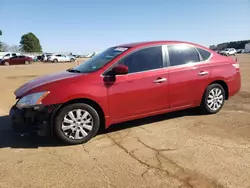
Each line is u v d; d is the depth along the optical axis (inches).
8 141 180.9
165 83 198.8
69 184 124.4
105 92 176.4
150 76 192.2
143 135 185.6
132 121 217.9
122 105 183.8
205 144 165.9
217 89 230.5
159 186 120.6
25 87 181.3
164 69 199.8
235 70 240.4
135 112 189.9
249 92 336.8
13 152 162.2
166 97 201.3
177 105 208.7
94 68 186.2
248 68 708.0
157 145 167.2
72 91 166.7
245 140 171.0
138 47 195.2
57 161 148.6
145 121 217.2
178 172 132.4
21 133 170.2
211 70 223.5
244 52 3120.1
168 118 223.5
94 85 173.6
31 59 1566.2
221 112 238.2
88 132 175.2
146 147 164.6
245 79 468.1
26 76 663.8
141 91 189.2
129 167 139.2
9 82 528.7
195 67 214.5
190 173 131.1
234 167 135.9
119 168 138.4
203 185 120.3
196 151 156.0
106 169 137.7
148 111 195.3
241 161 142.3
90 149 164.2
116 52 196.1
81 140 172.6
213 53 231.5
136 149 162.1
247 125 200.8
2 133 197.0
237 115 228.1
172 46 209.3
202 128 196.2
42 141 179.5
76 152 160.4
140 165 141.0
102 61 191.9
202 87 220.1
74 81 170.7
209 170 133.4
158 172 133.0
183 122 211.6
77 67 210.7
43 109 162.1
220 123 206.8
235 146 161.8
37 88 167.2
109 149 163.5
